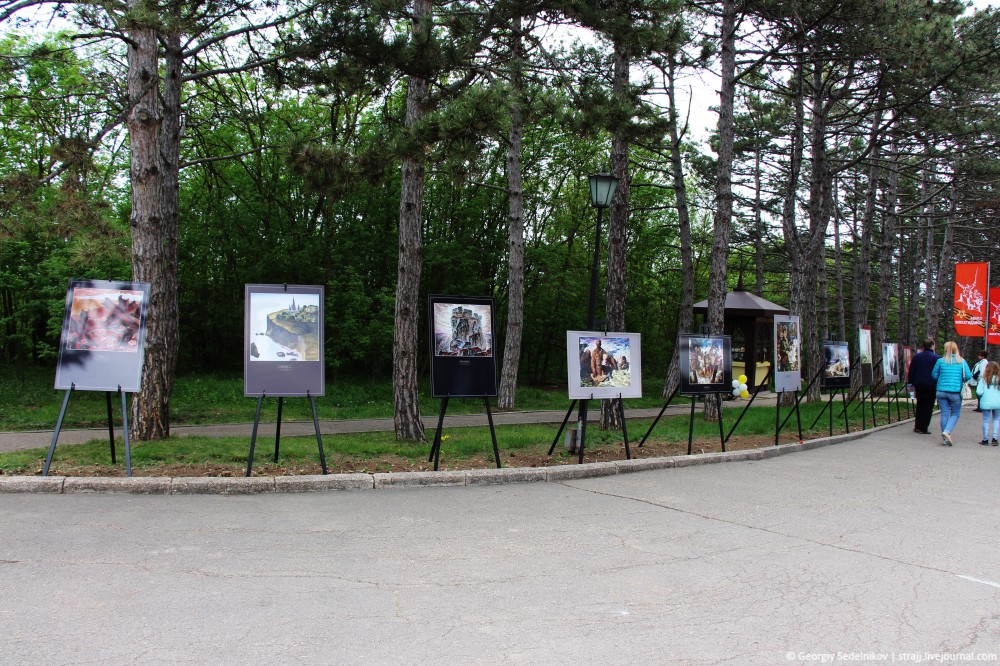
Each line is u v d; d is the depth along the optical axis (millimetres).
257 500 7625
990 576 5680
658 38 11367
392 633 4273
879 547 6414
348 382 24078
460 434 13500
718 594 5086
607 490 8695
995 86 18516
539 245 27625
